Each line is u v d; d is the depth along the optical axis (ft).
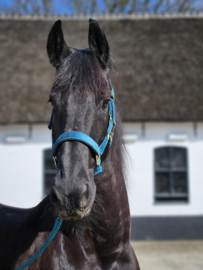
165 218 22.72
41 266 4.99
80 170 4.33
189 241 22.22
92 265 5.16
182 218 22.70
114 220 5.24
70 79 4.79
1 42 28.91
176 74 25.40
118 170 5.61
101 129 4.97
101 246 5.23
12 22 31.78
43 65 26.63
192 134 23.36
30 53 27.76
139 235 22.61
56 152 4.77
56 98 4.88
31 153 23.20
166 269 15.70
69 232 5.18
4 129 23.32
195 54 27.14
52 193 4.15
